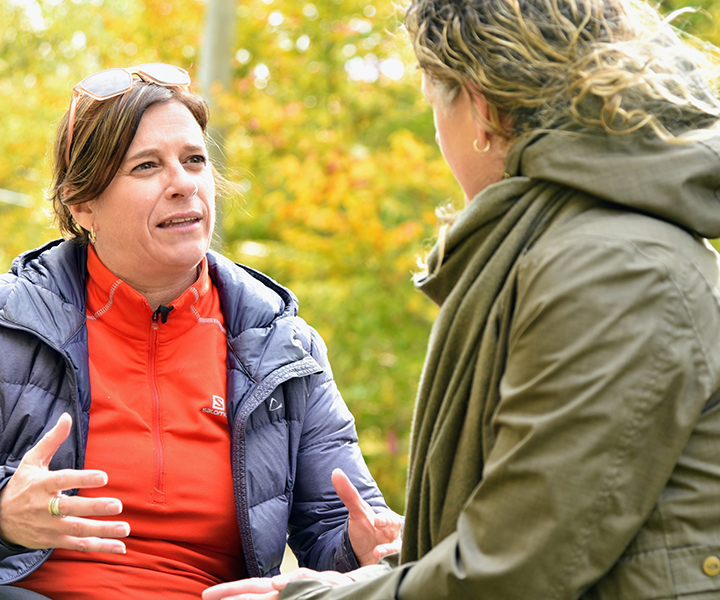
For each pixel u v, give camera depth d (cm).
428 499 137
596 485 111
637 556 114
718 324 117
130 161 185
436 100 141
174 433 185
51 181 204
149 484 179
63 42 808
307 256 680
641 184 121
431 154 666
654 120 125
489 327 129
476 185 144
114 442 179
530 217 129
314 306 674
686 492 115
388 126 737
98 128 185
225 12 706
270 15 759
